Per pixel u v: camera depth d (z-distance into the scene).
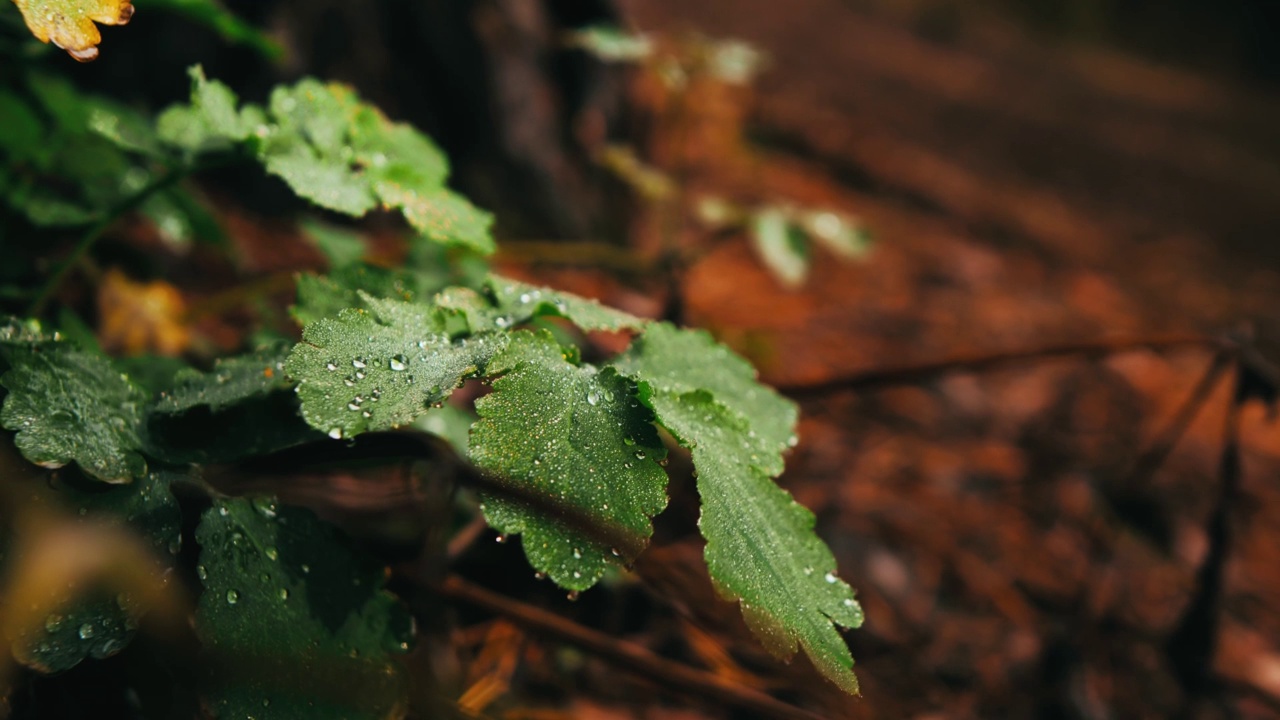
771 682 0.43
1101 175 1.97
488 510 0.29
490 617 0.43
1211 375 0.50
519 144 0.84
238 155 0.36
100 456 0.31
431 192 0.35
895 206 1.35
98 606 0.30
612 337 0.56
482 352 0.31
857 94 1.97
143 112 0.64
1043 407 0.82
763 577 0.30
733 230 0.67
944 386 0.82
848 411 0.75
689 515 0.48
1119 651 0.53
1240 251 1.67
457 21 0.81
